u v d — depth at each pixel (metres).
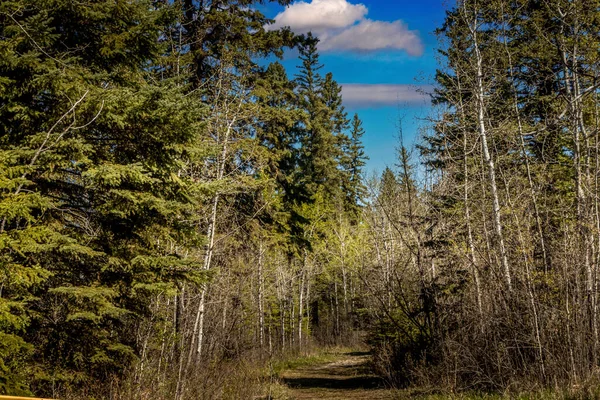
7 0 7.41
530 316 10.61
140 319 9.83
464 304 13.77
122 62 9.10
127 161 8.95
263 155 15.08
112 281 8.64
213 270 9.01
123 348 8.59
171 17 8.91
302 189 22.22
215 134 13.91
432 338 14.53
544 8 13.66
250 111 14.34
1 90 7.26
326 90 44.06
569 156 14.38
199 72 14.79
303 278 33.66
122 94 7.50
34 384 7.83
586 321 10.00
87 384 8.53
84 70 8.16
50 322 8.20
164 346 11.34
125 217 8.41
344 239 36.47
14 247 6.55
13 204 6.36
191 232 9.34
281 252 24.00
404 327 16.34
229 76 13.94
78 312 7.74
